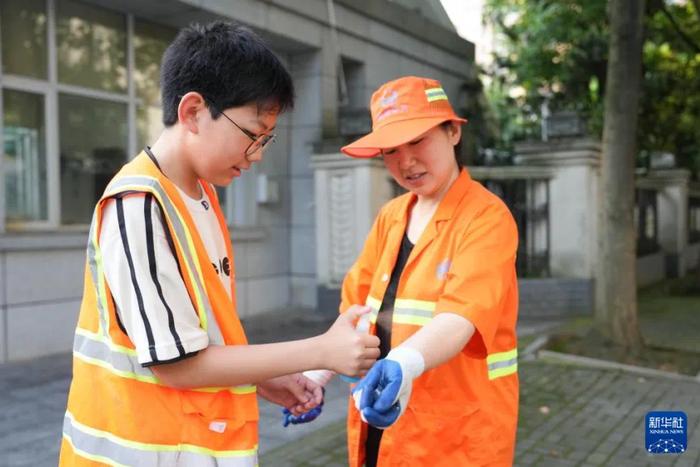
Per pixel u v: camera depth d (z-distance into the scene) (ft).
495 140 38.47
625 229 19.81
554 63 33.47
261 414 14.43
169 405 4.46
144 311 4.19
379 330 6.25
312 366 4.53
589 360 18.83
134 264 4.23
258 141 4.65
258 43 4.59
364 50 29.68
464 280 5.31
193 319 4.41
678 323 25.35
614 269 19.93
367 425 6.45
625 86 19.40
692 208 45.06
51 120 19.94
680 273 40.09
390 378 4.40
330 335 4.65
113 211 4.39
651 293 33.99
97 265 4.52
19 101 19.22
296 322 25.17
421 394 5.80
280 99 4.64
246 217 26.68
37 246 18.71
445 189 6.15
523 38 35.14
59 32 20.24
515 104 40.91
